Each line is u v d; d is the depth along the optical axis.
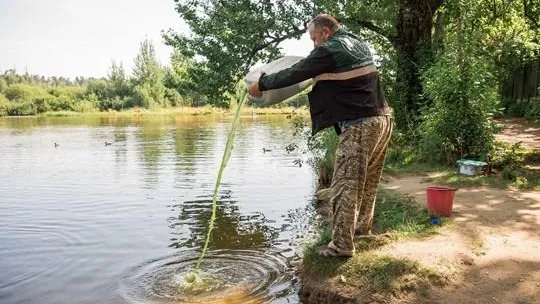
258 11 12.20
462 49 9.26
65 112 63.97
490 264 4.38
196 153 16.20
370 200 4.99
